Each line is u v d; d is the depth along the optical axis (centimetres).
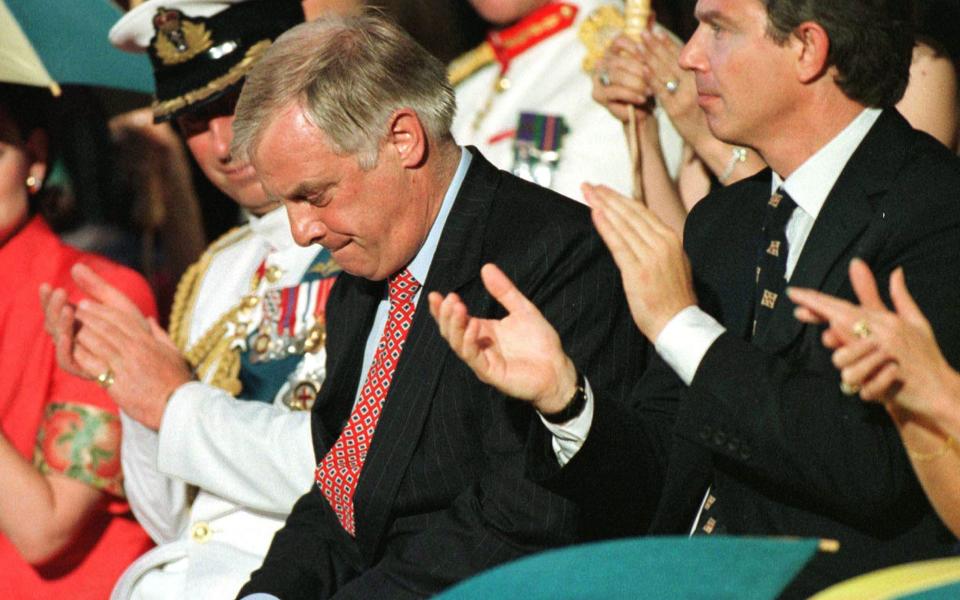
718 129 622
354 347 723
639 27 848
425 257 683
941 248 580
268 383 842
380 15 683
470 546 636
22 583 909
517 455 639
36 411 919
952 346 567
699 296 655
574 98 949
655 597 422
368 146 654
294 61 656
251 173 880
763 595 427
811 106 608
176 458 808
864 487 563
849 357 495
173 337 898
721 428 575
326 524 725
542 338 588
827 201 602
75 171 1177
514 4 962
